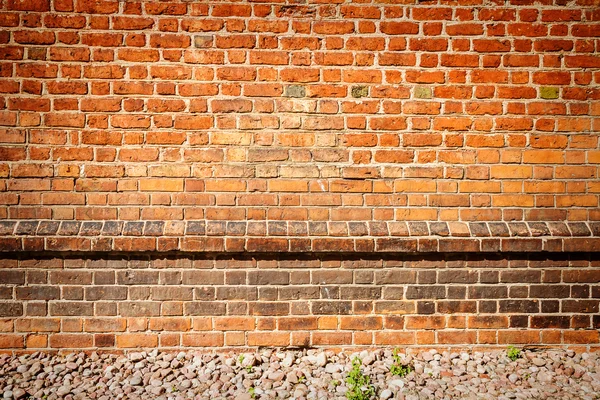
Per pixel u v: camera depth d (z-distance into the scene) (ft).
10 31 10.05
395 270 10.58
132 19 10.18
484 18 10.43
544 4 10.45
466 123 10.55
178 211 10.36
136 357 10.22
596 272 10.66
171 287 10.40
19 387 9.23
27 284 10.25
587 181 10.63
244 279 10.46
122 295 10.36
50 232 9.99
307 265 10.51
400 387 9.34
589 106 10.56
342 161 10.53
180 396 9.01
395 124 10.52
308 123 10.48
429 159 10.56
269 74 10.38
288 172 10.46
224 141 10.40
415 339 10.64
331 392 9.18
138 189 10.33
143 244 10.07
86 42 10.14
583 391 9.27
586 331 10.64
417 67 10.47
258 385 9.41
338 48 10.40
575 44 10.48
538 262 10.64
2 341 10.28
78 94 10.19
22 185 10.19
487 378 9.74
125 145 10.30
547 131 10.58
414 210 10.55
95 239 10.02
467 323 10.66
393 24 10.40
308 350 10.61
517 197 10.62
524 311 10.66
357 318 10.59
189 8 10.23
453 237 10.32
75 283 10.30
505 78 10.51
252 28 10.31
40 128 10.18
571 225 10.52
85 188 10.27
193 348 10.49
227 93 10.37
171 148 10.35
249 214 10.42
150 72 10.25
